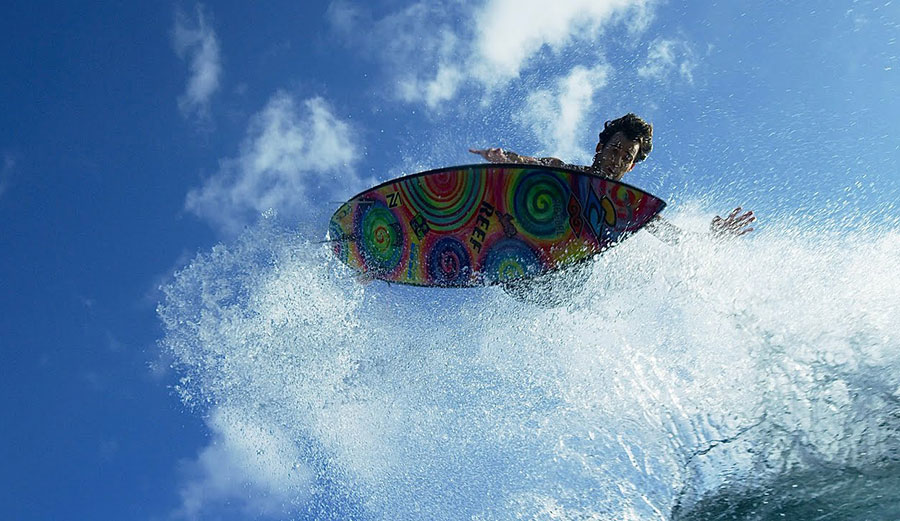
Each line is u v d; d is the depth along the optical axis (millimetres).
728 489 2979
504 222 4309
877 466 2684
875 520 2469
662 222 4188
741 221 4082
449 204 4414
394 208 4574
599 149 4621
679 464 3281
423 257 4531
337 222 4828
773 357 3354
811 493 2719
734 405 3301
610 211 4078
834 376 3104
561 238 4219
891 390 2920
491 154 4496
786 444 2973
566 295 4359
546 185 4215
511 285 4406
